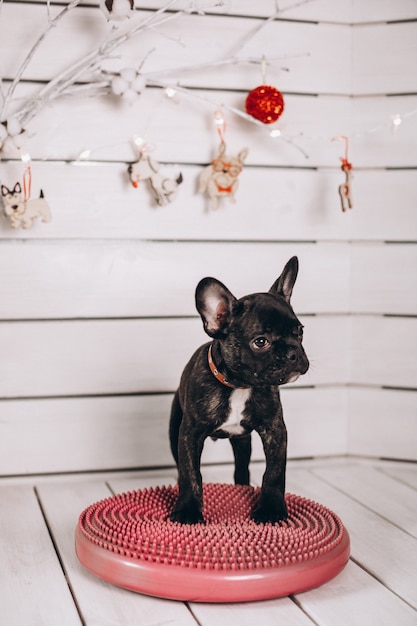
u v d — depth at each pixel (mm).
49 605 1246
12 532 1556
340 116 1971
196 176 1905
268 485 1476
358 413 2043
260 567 1231
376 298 2000
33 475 1893
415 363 1993
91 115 1834
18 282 1835
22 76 1789
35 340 1857
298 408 2025
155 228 1896
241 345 1365
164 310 1923
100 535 1346
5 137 1681
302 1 1885
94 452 1919
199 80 1886
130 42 1832
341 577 1351
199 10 1734
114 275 1888
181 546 1288
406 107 1944
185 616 1213
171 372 1938
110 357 1903
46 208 1773
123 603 1253
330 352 2023
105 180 1859
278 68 1922
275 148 1944
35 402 1874
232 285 1955
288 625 1185
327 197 1985
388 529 1581
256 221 1953
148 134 1870
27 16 1775
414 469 2006
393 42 1933
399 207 1966
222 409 1449
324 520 1438
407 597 1276
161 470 1965
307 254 1989
